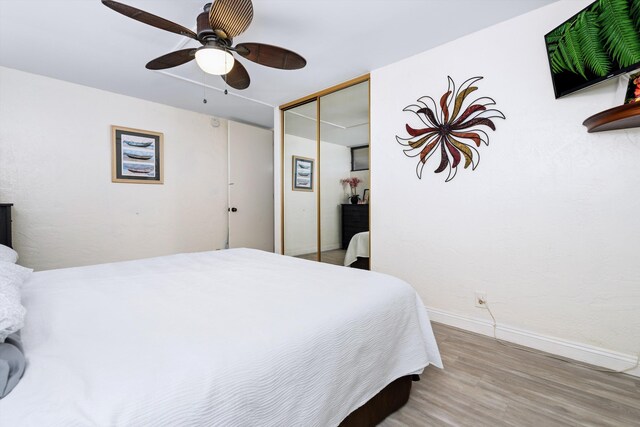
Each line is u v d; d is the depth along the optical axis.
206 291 1.22
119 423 0.50
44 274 1.50
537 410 1.30
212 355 0.70
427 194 2.36
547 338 1.83
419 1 1.75
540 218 1.85
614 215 1.62
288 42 2.20
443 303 2.29
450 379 1.54
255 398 0.68
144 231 3.38
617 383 1.50
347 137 3.06
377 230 2.70
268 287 1.28
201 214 3.89
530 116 1.87
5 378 0.55
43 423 0.47
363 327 1.05
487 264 2.07
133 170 3.28
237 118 4.25
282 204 3.77
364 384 1.05
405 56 2.42
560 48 1.65
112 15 1.86
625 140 1.58
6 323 0.65
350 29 2.04
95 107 3.01
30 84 2.64
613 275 1.63
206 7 1.70
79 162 2.92
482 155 2.07
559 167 1.77
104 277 1.44
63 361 0.65
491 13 1.87
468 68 2.11
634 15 1.33
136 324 0.87
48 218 2.75
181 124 3.70
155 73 2.69
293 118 3.62
